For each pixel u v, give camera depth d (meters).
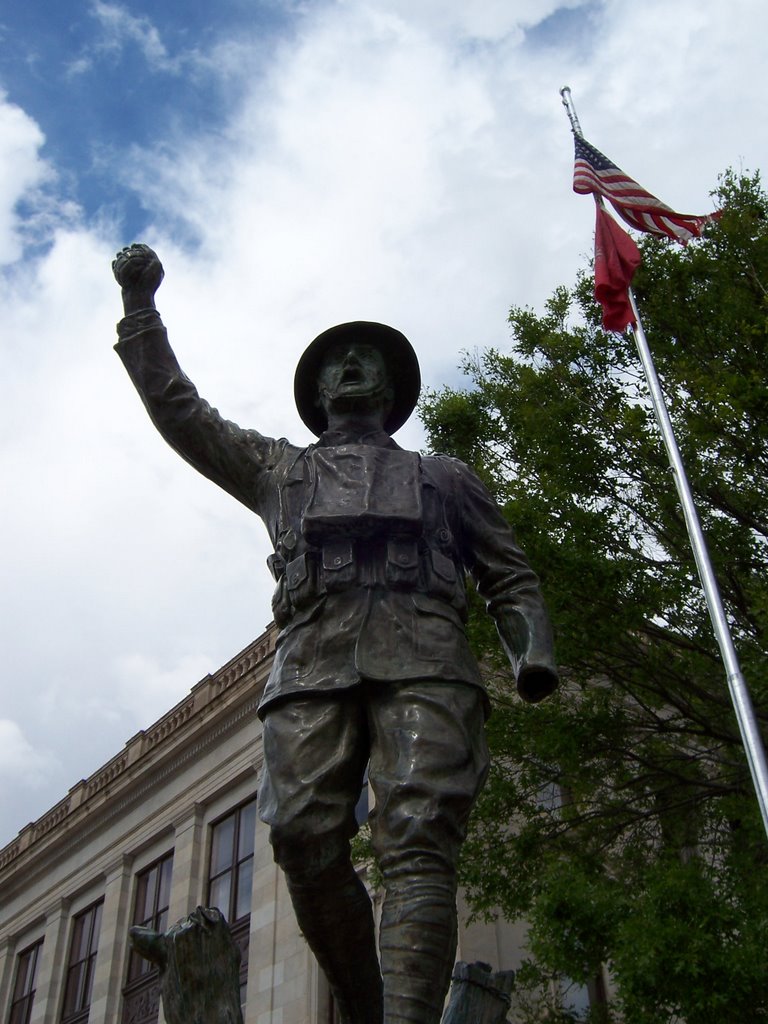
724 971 7.74
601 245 10.50
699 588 9.73
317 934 2.61
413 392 3.33
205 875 21.39
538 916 8.80
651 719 10.57
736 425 9.69
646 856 10.77
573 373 11.23
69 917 25.52
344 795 2.53
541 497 10.44
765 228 10.78
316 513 2.77
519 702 10.63
